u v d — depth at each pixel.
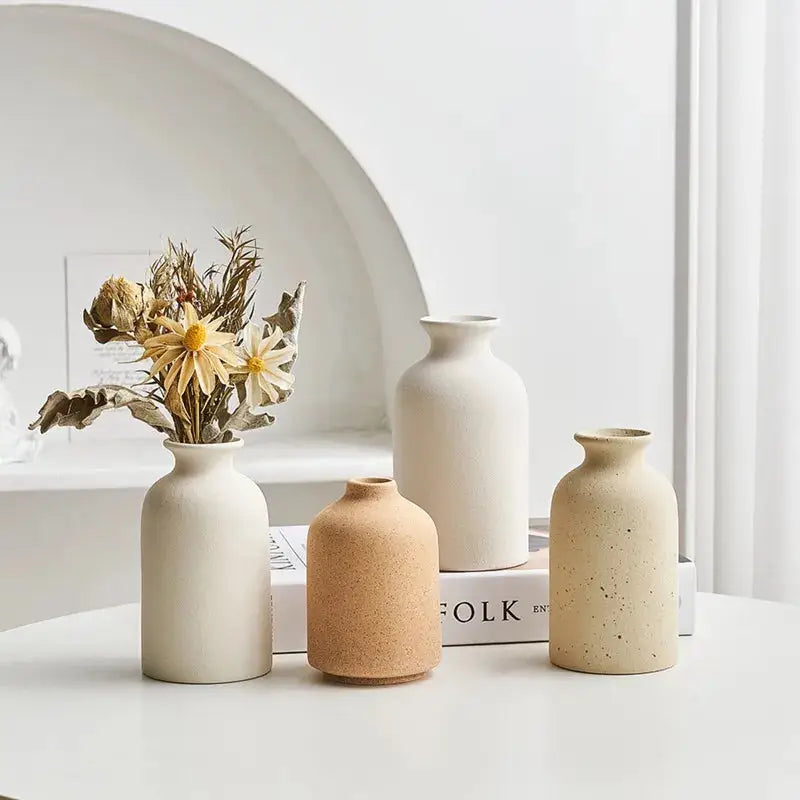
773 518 2.15
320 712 1.09
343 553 1.13
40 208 2.15
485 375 1.26
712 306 2.17
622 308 2.13
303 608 1.24
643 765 0.98
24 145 2.14
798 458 2.14
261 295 2.22
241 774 0.97
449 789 0.94
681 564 1.30
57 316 2.17
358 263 2.25
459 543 1.27
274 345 1.14
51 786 0.95
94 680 1.18
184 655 1.16
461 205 2.07
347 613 1.13
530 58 2.07
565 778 0.96
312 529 1.15
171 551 1.15
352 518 1.13
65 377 2.17
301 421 2.26
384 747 1.02
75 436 2.20
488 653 1.25
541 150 2.09
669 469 2.17
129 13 1.93
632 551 1.17
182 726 1.06
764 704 1.11
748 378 2.17
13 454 1.95
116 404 1.12
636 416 2.15
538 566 1.30
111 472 1.91
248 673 1.17
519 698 1.12
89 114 2.15
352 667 1.13
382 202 2.05
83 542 2.16
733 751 1.01
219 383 1.16
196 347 1.09
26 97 2.12
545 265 2.11
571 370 2.13
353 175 2.08
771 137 2.10
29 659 1.25
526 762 0.99
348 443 2.16
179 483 1.16
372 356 2.27
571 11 2.08
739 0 2.11
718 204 2.14
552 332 2.12
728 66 2.12
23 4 1.89
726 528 2.18
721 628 1.34
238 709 1.10
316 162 2.19
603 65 2.10
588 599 1.18
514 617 1.27
